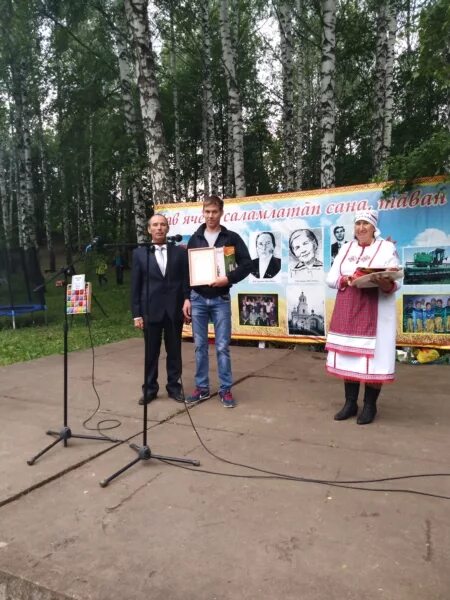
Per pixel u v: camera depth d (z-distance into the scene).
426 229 5.84
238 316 7.14
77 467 3.35
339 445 3.59
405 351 6.12
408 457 3.36
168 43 17.92
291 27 14.41
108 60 15.28
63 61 16.88
